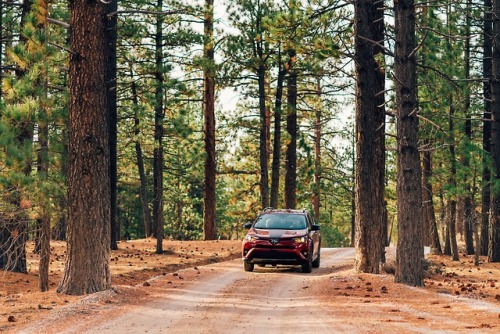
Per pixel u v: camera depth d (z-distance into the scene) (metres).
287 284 19.31
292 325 11.97
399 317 12.80
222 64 37.47
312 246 23.62
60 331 11.25
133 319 12.63
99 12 16.44
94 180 16.31
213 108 40.72
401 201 18.94
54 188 16.78
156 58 32.53
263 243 22.72
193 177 56.59
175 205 66.88
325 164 61.06
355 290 17.58
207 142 40.69
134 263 25.47
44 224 17.50
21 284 19.75
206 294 16.83
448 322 12.02
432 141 32.09
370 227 21.16
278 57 37.56
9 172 15.77
